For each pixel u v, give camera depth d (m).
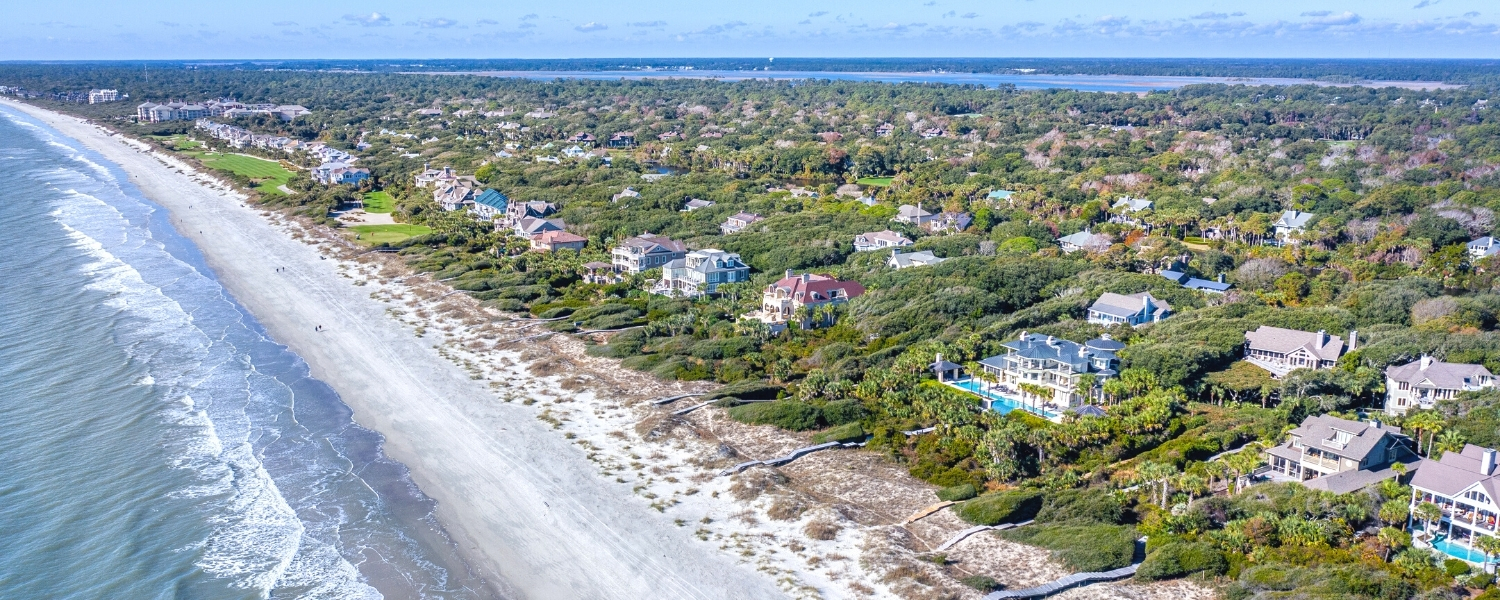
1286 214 197.75
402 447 95.62
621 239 184.38
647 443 96.06
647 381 114.12
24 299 142.75
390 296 151.38
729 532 79.12
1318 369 106.88
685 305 142.25
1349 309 131.25
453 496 85.62
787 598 69.50
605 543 77.75
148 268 164.62
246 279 159.75
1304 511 75.62
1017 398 107.12
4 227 193.25
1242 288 152.12
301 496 84.81
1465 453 78.44
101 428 97.56
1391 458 85.50
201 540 76.94
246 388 110.19
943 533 77.81
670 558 75.31
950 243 174.12
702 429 100.25
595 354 123.12
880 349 120.19
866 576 71.56
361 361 120.94
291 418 102.00
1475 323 123.38
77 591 69.69
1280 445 88.94
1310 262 169.12
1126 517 79.50
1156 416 94.31
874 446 94.81
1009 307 139.00
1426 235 177.38
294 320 137.62
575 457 93.44
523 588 71.75
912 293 137.50
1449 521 74.69
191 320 135.38
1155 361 106.00
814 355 119.75
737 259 158.00
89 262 167.12
